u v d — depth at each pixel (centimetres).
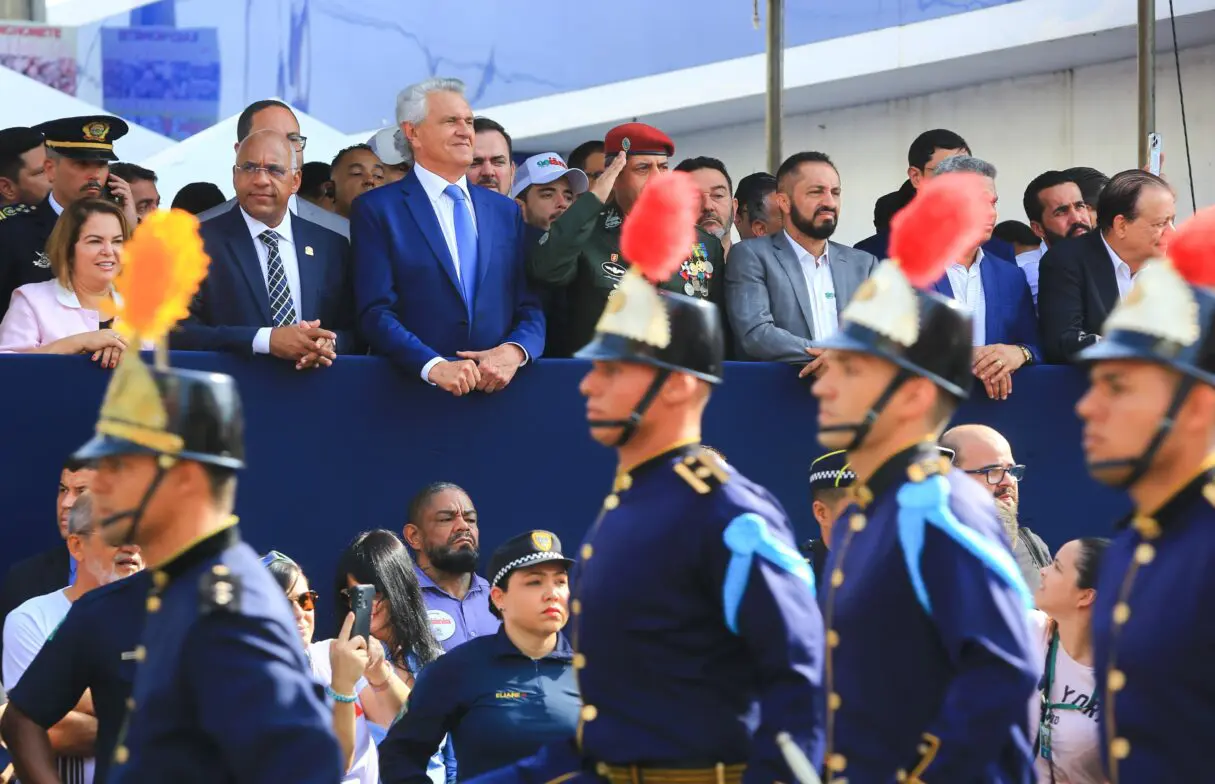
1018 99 2964
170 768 767
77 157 1584
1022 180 2970
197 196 1941
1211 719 738
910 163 1967
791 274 1641
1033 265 2045
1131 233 1695
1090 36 2653
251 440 1388
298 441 1405
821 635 873
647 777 896
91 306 1425
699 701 895
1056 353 1714
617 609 900
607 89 3225
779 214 1934
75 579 1180
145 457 784
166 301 809
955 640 796
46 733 980
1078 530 1689
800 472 1598
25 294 1412
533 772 984
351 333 1525
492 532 1477
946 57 2830
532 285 1573
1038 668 807
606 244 1586
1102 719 785
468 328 1495
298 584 1181
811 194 1641
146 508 784
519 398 1492
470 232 1519
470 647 1166
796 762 807
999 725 775
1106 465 776
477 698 1141
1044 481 1678
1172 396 761
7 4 3072
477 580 1426
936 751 776
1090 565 1144
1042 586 1184
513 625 1155
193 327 1405
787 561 873
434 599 1384
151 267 806
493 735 1127
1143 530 777
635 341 914
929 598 809
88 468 1257
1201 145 2733
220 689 757
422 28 3284
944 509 816
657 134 1620
